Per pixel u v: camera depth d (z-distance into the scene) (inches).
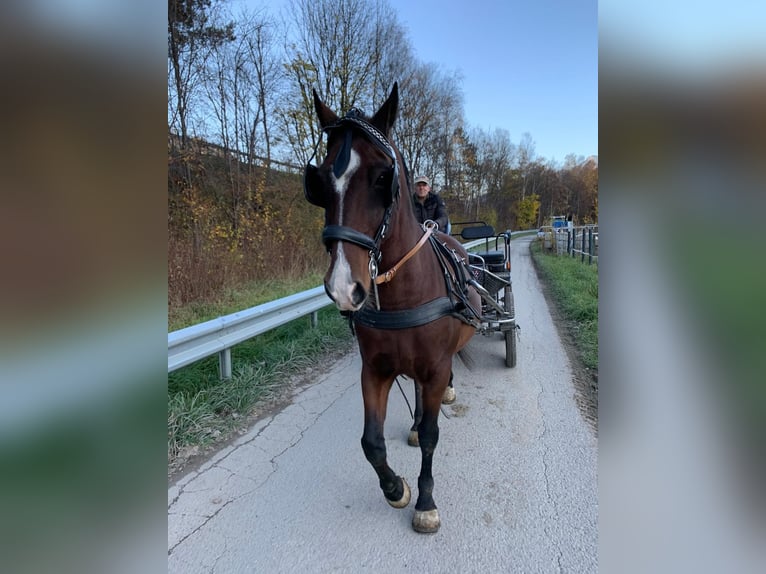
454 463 115.9
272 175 499.8
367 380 94.6
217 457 120.3
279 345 201.8
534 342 224.5
